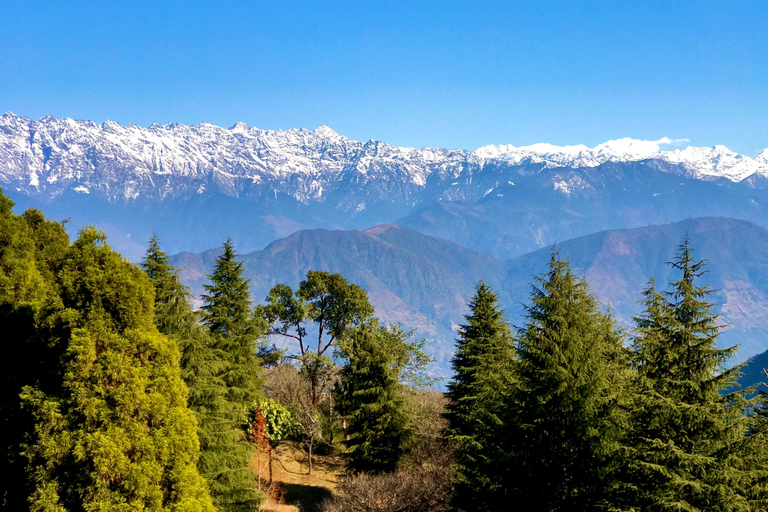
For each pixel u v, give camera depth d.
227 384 30.98
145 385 16.55
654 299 17.69
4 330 19.12
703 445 15.52
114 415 15.97
